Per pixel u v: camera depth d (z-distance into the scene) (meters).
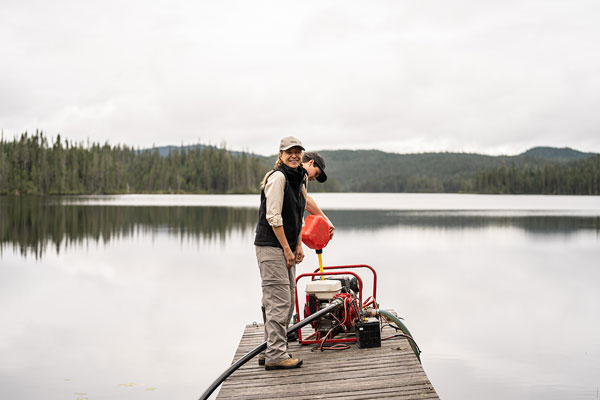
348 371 4.24
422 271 16.70
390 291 13.52
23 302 12.52
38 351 8.64
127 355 8.46
